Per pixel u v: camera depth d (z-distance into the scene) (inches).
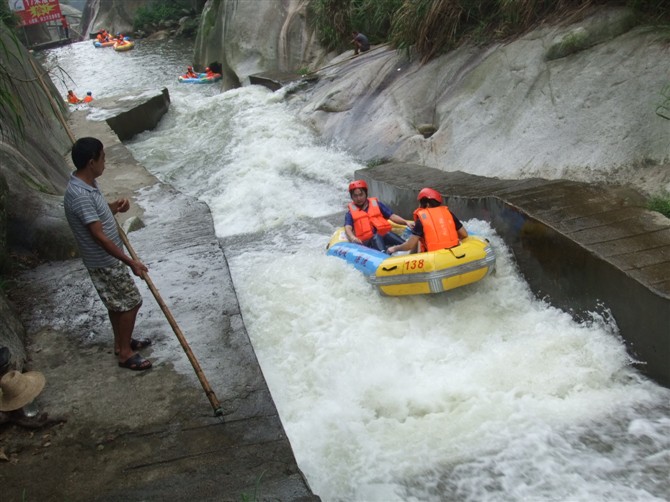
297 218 371.6
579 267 209.2
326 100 497.7
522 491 154.0
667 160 256.1
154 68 996.6
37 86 465.1
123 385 181.3
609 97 298.8
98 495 143.0
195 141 542.0
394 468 164.1
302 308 242.1
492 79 375.6
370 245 281.3
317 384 200.8
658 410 177.6
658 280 181.5
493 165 333.7
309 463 165.9
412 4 460.4
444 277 229.1
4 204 257.0
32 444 159.8
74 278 252.1
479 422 178.7
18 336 203.3
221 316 216.5
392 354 212.5
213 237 299.0
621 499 149.2
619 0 333.4
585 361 196.7
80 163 169.5
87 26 1753.2
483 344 217.6
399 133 420.2
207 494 141.9
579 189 255.4
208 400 173.0
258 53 735.7
